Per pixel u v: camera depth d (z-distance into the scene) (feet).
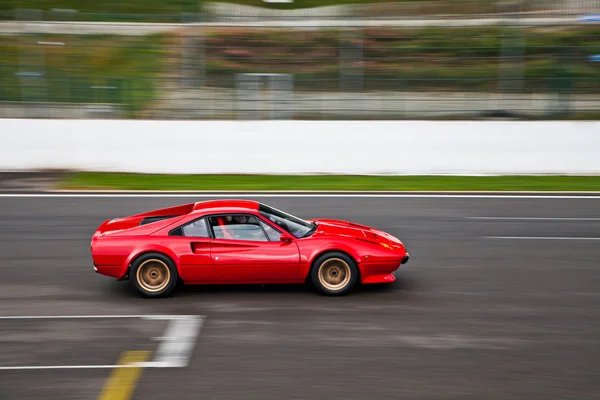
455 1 168.25
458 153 84.99
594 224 61.46
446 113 101.96
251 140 85.40
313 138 85.10
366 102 113.60
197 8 180.86
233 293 40.68
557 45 136.05
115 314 36.99
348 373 29.17
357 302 38.99
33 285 42.83
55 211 66.49
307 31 152.87
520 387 27.81
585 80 110.93
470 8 164.96
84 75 131.13
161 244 39.27
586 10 156.35
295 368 29.68
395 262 40.34
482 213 66.08
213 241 39.47
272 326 34.99
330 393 27.22
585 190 78.07
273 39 148.97
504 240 55.36
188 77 123.85
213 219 40.19
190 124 85.30
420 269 46.55
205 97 117.70
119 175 84.69
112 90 120.26
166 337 33.45
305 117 102.32
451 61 135.64
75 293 41.09
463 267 47.19
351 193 75.77
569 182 82.02
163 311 37.42
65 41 147.23
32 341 33.01
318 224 43.21
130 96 117.91
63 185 79.00
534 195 75.15
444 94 115.85
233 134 85.30
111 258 39.04
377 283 42.98
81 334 33.96
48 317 36.58
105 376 28.91
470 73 130.41
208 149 85.56
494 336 33.76
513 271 46.21
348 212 65.77
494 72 130.31
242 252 39.37
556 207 69.00
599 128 84.12
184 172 85.81
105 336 33.65
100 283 43.19
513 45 131.13
